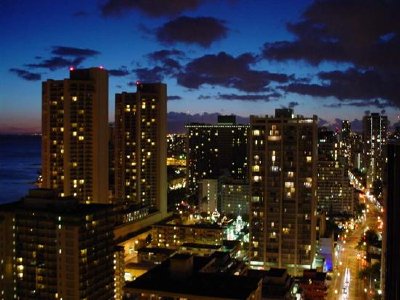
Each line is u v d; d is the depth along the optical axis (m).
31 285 182.75
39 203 190.12
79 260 176.25
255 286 151.25
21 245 183.75
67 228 176.38
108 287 191.75
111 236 193.12
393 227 165.62
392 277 165.00
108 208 191.62
